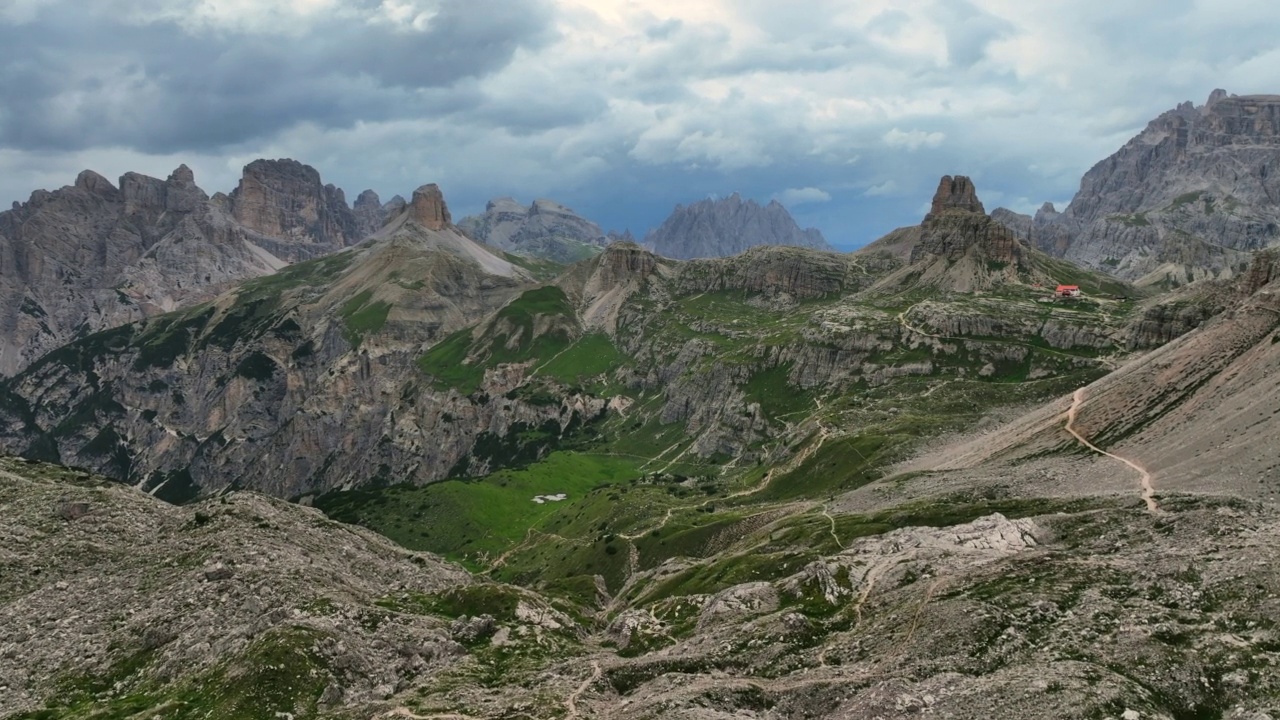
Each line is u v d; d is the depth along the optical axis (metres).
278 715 93.00
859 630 103.56
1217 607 85.50
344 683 101.50
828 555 160.00
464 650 117.88
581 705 90.81
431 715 88.88
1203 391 196.75
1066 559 107.75
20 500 160.62
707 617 127.50
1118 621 85.94
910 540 141.12
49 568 137.00
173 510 170.00
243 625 112.50
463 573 176.88
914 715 75.44
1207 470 158.62
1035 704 71.56
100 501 163.75
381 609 123.44
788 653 101.44
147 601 124.38
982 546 129.00
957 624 91.88
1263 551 94.00
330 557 151.50
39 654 112.38
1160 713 69.12
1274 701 68.00
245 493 172.75
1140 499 148.62
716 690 88.81
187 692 97.69
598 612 188.88
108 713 95.19
